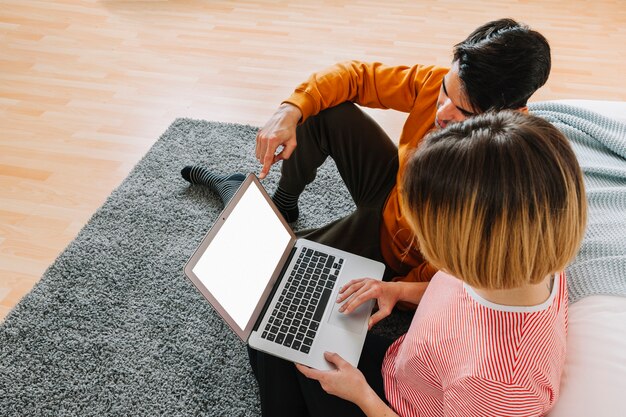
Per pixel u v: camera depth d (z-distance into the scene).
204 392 1.34
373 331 1.48
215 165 2.00
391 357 1.03
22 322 1.46
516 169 0.55
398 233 1.34
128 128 2.20
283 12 3.18
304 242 1.34
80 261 1.63
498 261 0.59
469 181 0.57
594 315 1.01
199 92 2.44
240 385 1.36
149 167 1.98
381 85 1.43
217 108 2.34
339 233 1.45
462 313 0.74
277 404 1.10
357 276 1.27
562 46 2.92
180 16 3.09
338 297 1.19
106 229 1.74
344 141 1.44
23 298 1.52
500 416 0.68
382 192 1.44
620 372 0.90
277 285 1.24
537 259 0.58
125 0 3.24
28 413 1.28
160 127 2.21
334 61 2.72
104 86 2.45
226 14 3.13
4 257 1.65
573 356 0.96
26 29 2.87
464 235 0.59
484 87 1.02
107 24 2.96
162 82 2.49
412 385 0.89
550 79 2.62
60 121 2.21
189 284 1.58
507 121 0.60
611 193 1.29
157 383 1.35
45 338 1.43
